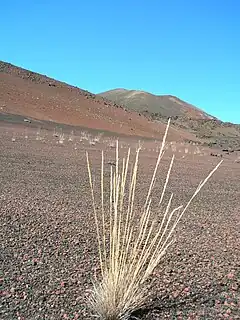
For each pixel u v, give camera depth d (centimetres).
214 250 650
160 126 6850
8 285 471
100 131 4769
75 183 1215
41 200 905
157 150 3175
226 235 755
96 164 1764
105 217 796
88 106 6231
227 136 8900
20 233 649
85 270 527
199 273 545
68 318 412
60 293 461
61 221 735
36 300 443
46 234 655
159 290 486
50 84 6725
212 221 875
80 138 3266
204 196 1238
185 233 744
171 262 576
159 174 1702
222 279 530
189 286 503
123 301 422
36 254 570
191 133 8188
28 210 789
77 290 471
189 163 2450
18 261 541
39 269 521
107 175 1455
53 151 2128
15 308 424
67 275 509
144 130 5891
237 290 502
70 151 2234
